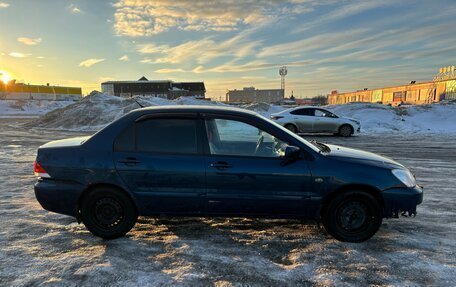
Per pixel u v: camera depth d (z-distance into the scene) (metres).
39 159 3.97
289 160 3.82
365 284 3.06
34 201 5.44
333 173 3.78
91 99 23.34
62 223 4.50
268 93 102.44
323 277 3.16
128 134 3.96
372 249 3.77
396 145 13.02
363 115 23.55
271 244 3.88
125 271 3.25
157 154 3.87
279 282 3.08
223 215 3.94
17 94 71.56
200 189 3.83
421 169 8.23
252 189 3.81
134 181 3.86
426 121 21.91
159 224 4.45
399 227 4.45
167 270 3.27
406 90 60.00
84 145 3.96
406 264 3.44
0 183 6.58
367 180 3.78
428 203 5.48
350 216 3.89
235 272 3.25
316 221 4.17
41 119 22.34
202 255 3.59
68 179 3.88
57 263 3.39
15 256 3.54
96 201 3.93
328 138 15.54
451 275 3.23
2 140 14.06
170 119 3.97
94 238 4.01
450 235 4.20
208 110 4.03
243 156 3.87
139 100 23.33
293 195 3.82
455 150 11.66
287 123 16.36
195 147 3.89
